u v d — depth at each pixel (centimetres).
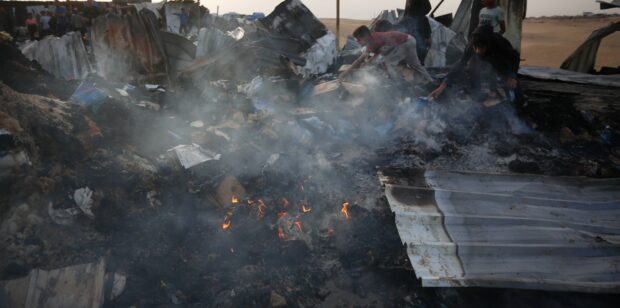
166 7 1631
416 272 257
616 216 315
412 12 770
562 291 254
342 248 301
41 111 343
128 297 249
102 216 303
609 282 252
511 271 262
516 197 330
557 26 3869
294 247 294
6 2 1534
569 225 299
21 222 275
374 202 354
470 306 249
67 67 668
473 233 294
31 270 244
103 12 1616
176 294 254
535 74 867
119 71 676
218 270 276
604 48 1775
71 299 233
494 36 498
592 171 396
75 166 330
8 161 266
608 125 509
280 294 255
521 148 453
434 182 356
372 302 256
